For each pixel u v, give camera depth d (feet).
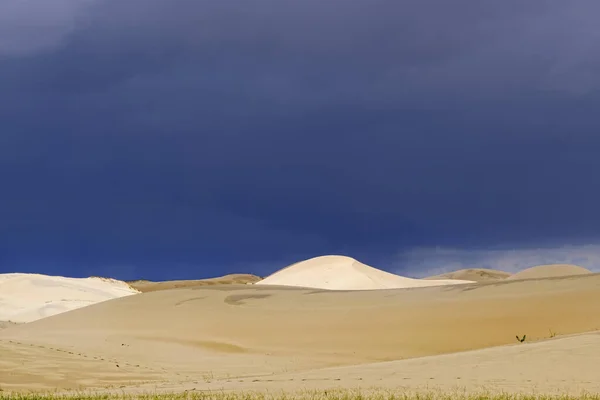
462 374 92.79
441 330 158.81
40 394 88.02
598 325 144.46
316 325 175.73
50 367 115.34
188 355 148.25
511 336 148.15
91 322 193.88
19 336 176.14
